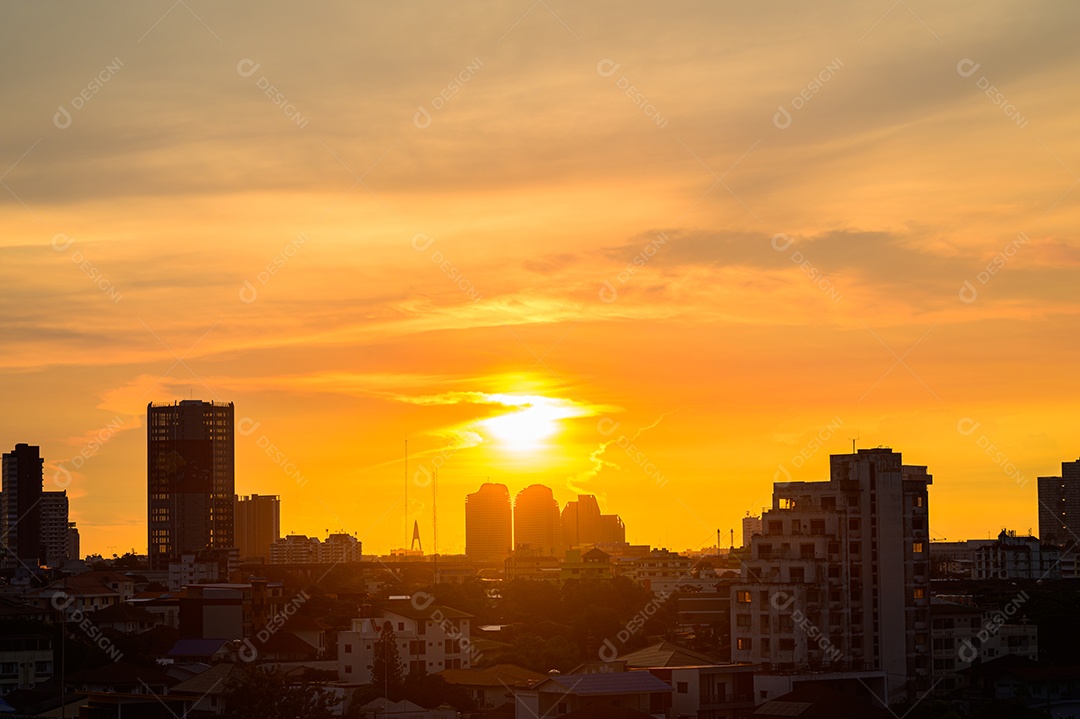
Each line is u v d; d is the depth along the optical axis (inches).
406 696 7549.2
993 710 6628.9
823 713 5748.0
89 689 7086.6
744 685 6609.3
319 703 6550.2
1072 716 7500.0
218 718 6294.3
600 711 5492.1
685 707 6496.1
